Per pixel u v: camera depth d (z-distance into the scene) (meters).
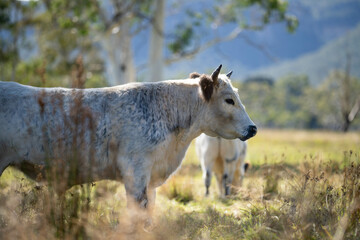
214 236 10.79
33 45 53.19
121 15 47.09
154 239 10.23
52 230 9.09
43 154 10.55
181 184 16.72
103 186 11.72
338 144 38.97
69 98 10.88
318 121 177.38
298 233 9.99
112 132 10.77
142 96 11.17
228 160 17.91
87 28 46.66
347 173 12.41
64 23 45.75
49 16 49.69
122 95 11.04
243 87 181.62
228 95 11.88
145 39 55.38
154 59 49.34
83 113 10.49
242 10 52.53
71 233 9.09
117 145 10.78
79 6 44.38
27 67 51.22
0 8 46.75
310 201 11.19
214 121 12.07
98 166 10.84
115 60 50.38
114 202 13.12
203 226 11.63
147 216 10.76
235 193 17.59
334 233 9.91
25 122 10.45
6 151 10.52
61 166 10.54
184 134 11.75
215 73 11.46
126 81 51.00
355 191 11.02
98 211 11.48
